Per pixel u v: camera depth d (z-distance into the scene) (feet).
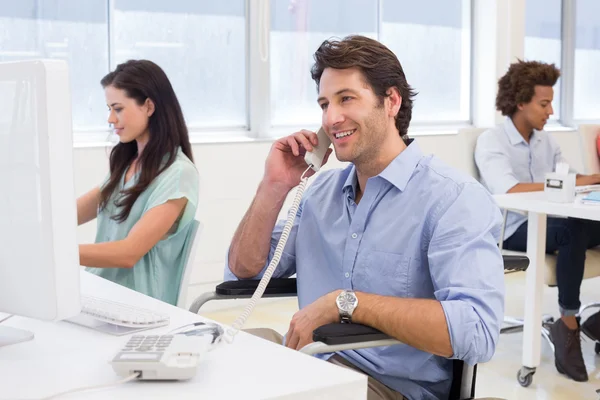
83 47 13.24
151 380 3.49
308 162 6.03
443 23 18.20
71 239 3.65
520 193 10.55
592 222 10.61
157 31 13.99
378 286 5.60
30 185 3.59
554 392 9.92
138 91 7.47
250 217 6.38
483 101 18.49
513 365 10.94
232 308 14.16
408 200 5.56
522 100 12.17
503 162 11.99
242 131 15.12
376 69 5.41
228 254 6.56
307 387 3.39
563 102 20.74
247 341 4.13
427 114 18.17
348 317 4.99
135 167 7.72
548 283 10.90
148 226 7.08
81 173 12.64
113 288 5.48
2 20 12.48
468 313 4.88
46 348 4.04
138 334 4.18
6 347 4.07
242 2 14.93
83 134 13.28
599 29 21.20
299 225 6.31
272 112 15.58
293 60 15.76
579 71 21.01
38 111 3.51
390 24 17.29
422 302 4.91
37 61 3.49
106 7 13.41
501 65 18.28
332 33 16.29
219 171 14.12
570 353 10.50
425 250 5.47
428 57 18.03
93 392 3.35
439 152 17.22
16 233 3.67
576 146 20.16
